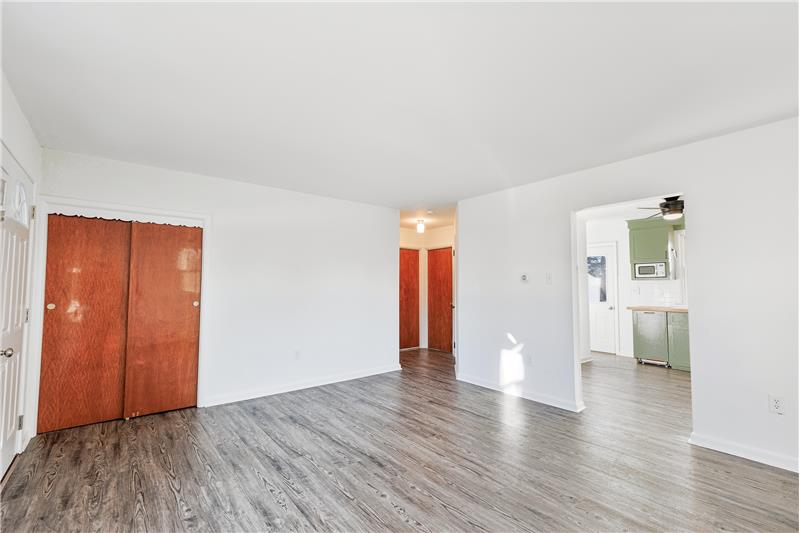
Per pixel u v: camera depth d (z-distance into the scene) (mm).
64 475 2367
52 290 3090
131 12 1506
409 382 4734
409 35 1657
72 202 3123
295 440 2934
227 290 3906
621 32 1632
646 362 5832
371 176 3844
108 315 3344
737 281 2680
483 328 4543
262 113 2420
